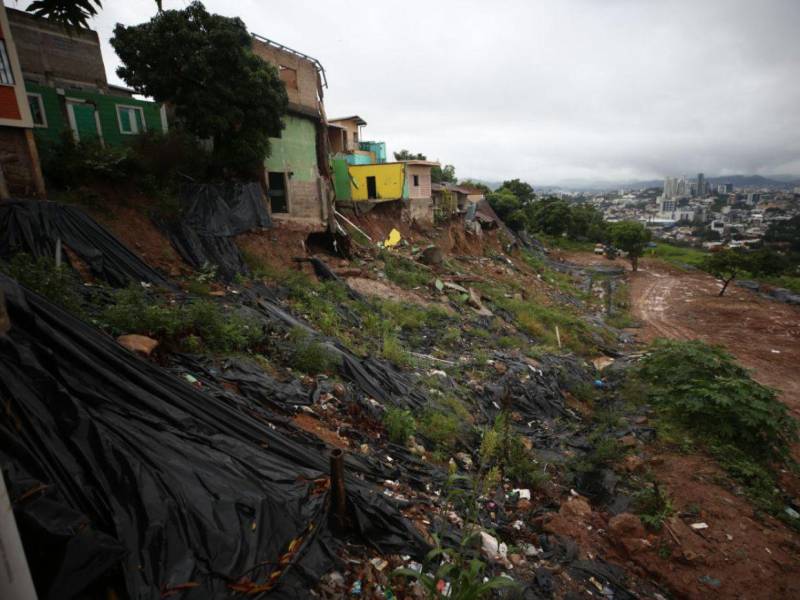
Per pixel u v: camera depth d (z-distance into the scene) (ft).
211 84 42.98
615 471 27.32
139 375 15.71
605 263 164.96
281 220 55.01
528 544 19.12
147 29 41.37
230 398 19.25
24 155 34.17
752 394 32.19
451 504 19.63
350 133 114.52
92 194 37.06
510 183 228.84
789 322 89.20
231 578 10.83
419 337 45.50
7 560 5.01
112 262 31.81
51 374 13.15
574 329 65.98
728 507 23.48
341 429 22.26
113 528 10.08
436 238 101.91
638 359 51.96
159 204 40.96
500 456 25.68
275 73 47.57
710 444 30.22
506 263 118.11
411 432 24.39
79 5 7.75
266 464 15.29
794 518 23.56
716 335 80.07
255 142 47.91
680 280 139.95
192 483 12.42
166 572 10.08
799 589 18.34
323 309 41.98
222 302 33.96
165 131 56.75
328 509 14.79
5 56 32.45
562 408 37.99
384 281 61.16
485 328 56.29
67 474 10.56
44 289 20.01
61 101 47.96
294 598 11.39
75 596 8.64
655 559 19.45
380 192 94.84
